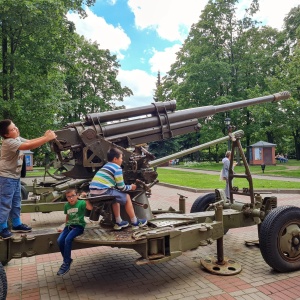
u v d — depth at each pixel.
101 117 4.07
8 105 12.98
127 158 3.96
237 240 5.41
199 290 3.43
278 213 3.86
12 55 13.83
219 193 4.96
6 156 3.34
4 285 2.88
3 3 12.20
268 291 3.37
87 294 3.43
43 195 7.03
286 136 38.69
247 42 32.03
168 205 9.35
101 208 3.71
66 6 15.03
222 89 32.03
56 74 16.56
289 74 18.94
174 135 4.59
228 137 4.77
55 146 3.83
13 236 3.35
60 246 3.43
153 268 4.16
